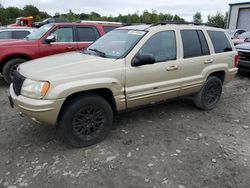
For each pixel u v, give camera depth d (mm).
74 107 3625
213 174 3355
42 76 3498
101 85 3742
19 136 4230
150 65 4258
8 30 10680
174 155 3756
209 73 5227
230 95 6871
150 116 5145
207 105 5504
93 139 3939
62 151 3801
